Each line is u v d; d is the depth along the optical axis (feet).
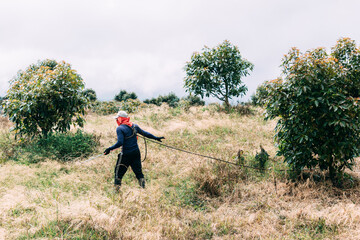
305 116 13.91
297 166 14.96
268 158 18.13
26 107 18.74
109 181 14.79
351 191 13.19
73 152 18.81
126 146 13.52
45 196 11.93
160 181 15.05
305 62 13.78
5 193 12.22
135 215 10.59
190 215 11.30
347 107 12.83
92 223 9.53
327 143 13.64
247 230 10.05
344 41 18.81
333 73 14.07
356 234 9.20
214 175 14.71
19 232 9.02
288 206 11.94
